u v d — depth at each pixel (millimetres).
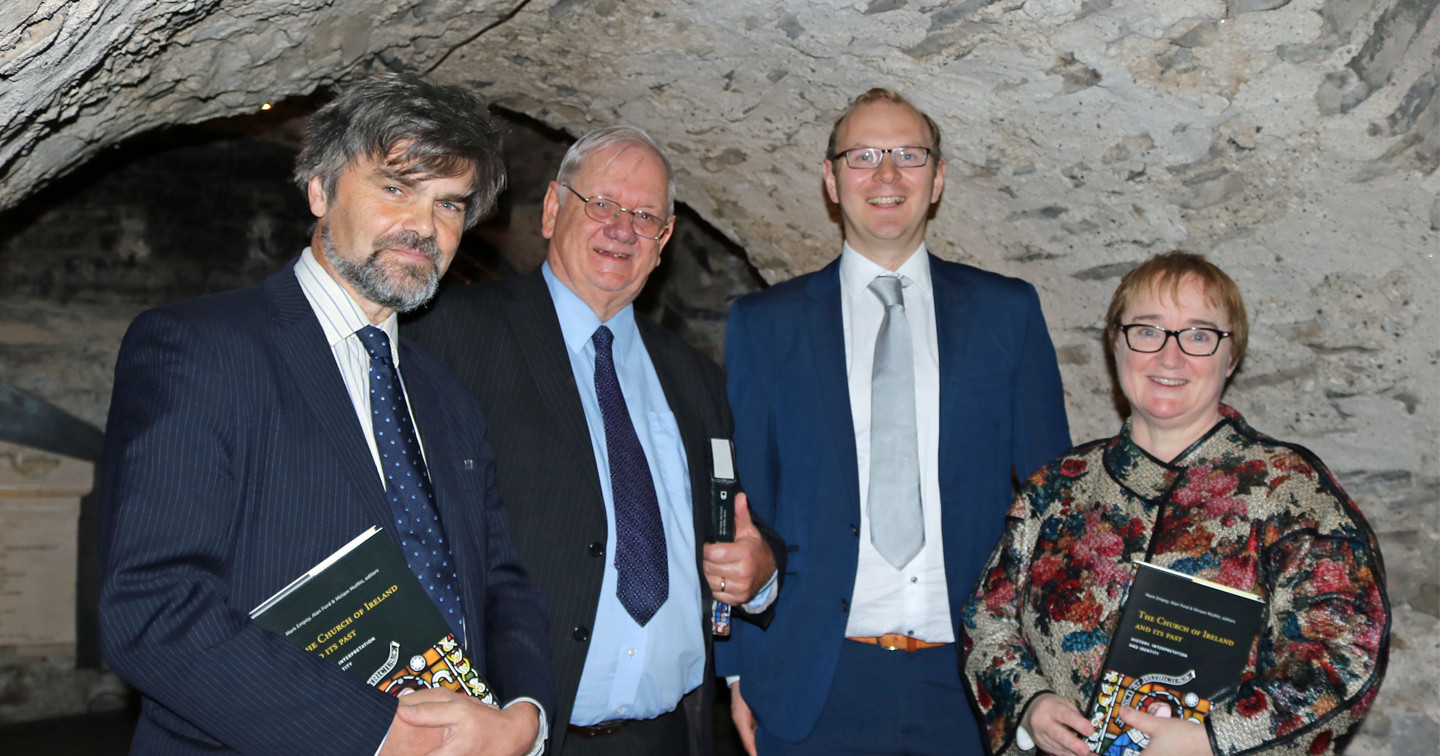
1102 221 2551
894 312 2033
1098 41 2145
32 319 4355
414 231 1243
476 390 1617
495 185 1370
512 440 1588
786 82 2721
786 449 2031
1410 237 2070
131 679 1020
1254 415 2465
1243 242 2322
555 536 1550
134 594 1011
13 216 4273
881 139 2021
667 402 1818
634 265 1746
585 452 1604
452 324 1665
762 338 2104
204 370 1117
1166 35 2066
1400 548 2209
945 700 1914
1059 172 2512
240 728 1034
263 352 1178
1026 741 1513
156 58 1970
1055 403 2051
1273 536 1414
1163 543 1465
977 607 1678
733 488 1769
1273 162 2160
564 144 4348
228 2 1905
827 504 1967
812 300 2121
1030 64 2281
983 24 2229
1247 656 1344
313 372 1206
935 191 2137
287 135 4445
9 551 4336
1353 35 1910
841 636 1907
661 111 3074
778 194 3266
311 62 2379
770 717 1948
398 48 2551
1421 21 1864
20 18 1412
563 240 1759
